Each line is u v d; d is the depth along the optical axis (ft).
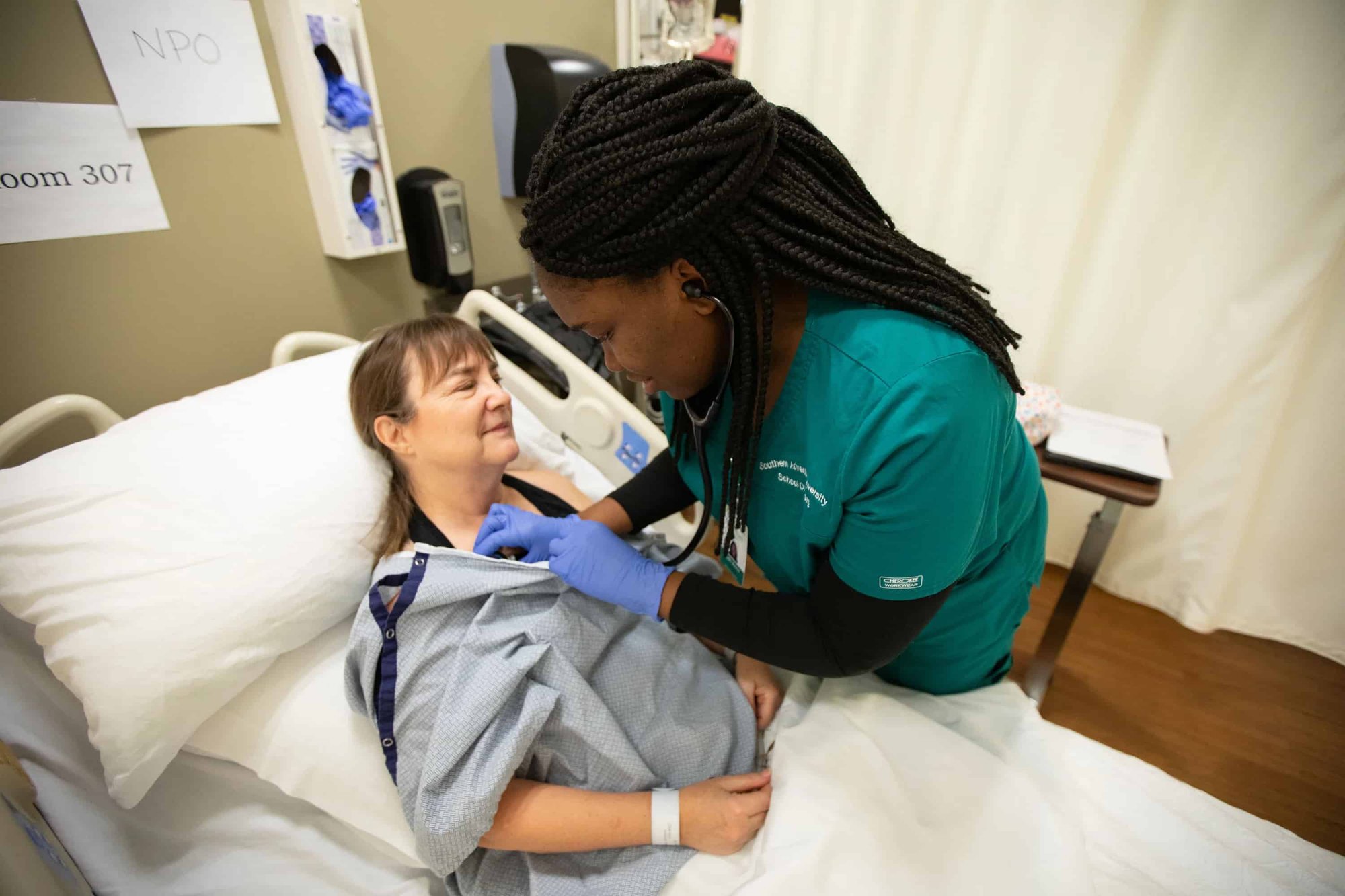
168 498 2.67
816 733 2.68
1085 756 2.78
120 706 2.31
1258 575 5.42
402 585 2.66
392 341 3.09
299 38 3.55
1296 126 4.10
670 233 1.52
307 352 4.43
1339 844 4.02
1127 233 4.85
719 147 1.47
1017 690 3.03
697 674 2.96
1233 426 4.90
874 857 2.23
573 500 3.75
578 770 2.53
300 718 2.59
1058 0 4.43
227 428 3.02
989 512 2.20
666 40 5.61
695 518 5.44
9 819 1.83
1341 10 3.82
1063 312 5.37
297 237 4.10
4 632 2.81
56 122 3.00
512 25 5.06
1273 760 4.54
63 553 2.48
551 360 4.22
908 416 1.67
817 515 1.98
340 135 3.92
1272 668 5.26
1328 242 4.17
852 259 1.73
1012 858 2.29
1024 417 4.42
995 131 4.96
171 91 3.32
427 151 4.79
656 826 2.37
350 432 3.23
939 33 4.99
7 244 3.01
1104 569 6.03
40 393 3.27
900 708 2.79
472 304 4.14
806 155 1.84
